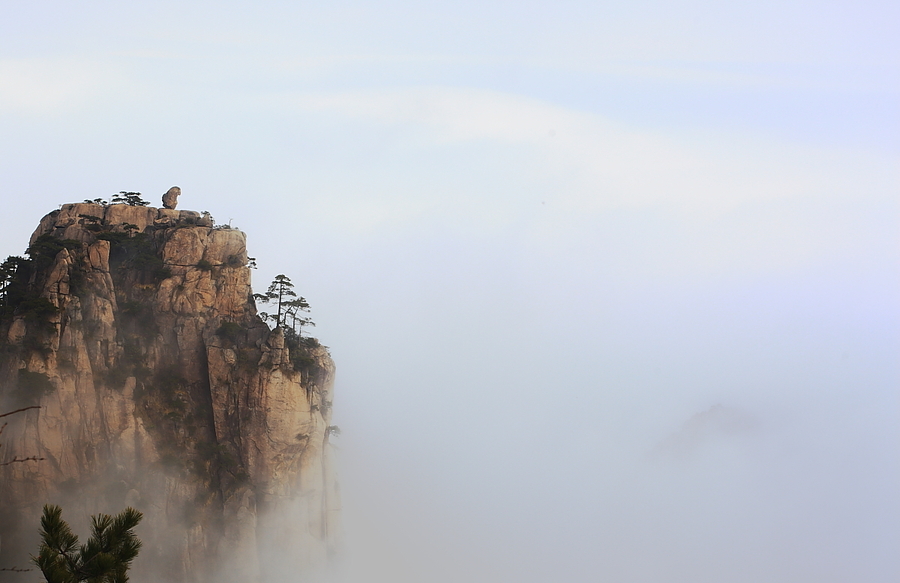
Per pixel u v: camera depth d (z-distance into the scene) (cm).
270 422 18138
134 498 16725
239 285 19300
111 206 19538
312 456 18825
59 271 17225
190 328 18700
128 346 18038
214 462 17850
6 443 16175
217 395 18275
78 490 16450
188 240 19188
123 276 18800
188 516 17150
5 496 15988
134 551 7800
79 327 17125
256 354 18600
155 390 18038
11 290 17425
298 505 18375
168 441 17650
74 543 7688
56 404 16475
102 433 17000
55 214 19375
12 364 16462
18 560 15712
